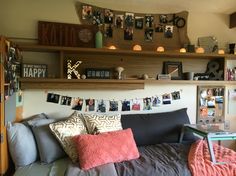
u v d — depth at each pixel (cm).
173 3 267
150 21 277
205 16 294
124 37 270
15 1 242
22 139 193
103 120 229
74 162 193
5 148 185
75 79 241
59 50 241
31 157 196
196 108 294
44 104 254
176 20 284
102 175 171
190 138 263
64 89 257
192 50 275
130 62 275
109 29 265
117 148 200
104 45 263
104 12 263
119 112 272
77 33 251
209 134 210
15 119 217
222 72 284
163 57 284
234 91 302
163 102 285
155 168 185
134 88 263
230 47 290
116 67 267
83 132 217
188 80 271
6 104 185
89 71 255
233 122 303
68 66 250
